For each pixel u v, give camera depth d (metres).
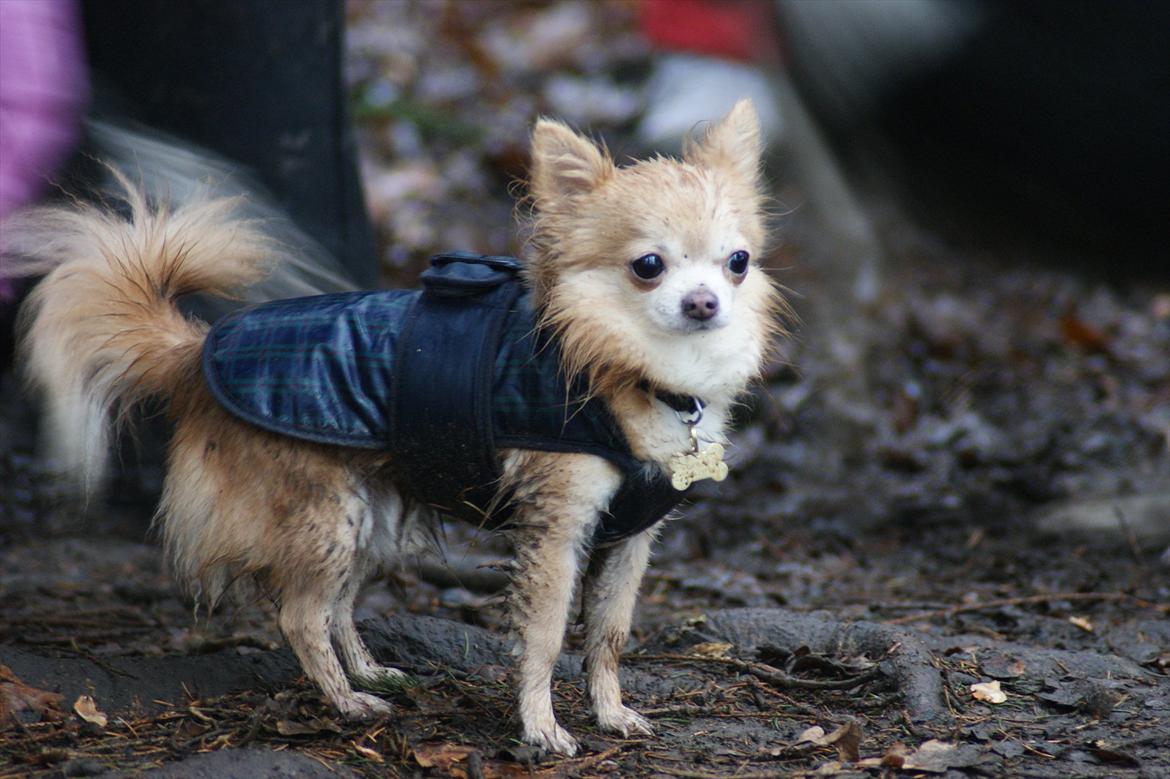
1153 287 12.88
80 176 8.67
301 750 6.32
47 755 6.12
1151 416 13.74
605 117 20.69
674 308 6.05
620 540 6.60
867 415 13.79
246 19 9.84
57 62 7.93
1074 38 10.97
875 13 11.77
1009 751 6.35
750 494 12.62
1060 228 12.54
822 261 15.30
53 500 11.01
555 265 6.33
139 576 9.98
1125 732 6.63
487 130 20.72
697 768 6.23
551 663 6.41
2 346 9.54
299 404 6.38
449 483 6.43
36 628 8.50
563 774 6.10
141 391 6.99
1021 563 10.77
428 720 6.77
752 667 7.59
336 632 7.28
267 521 6.56
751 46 13.52
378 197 18.19
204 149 9.97
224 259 7.19
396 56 22.86
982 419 13.99
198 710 6.84
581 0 26.05
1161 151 11.19
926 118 12.24
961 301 16.56
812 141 13.84
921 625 9.00
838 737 6.43
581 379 6.20
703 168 6.61
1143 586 10.00
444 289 6.46
